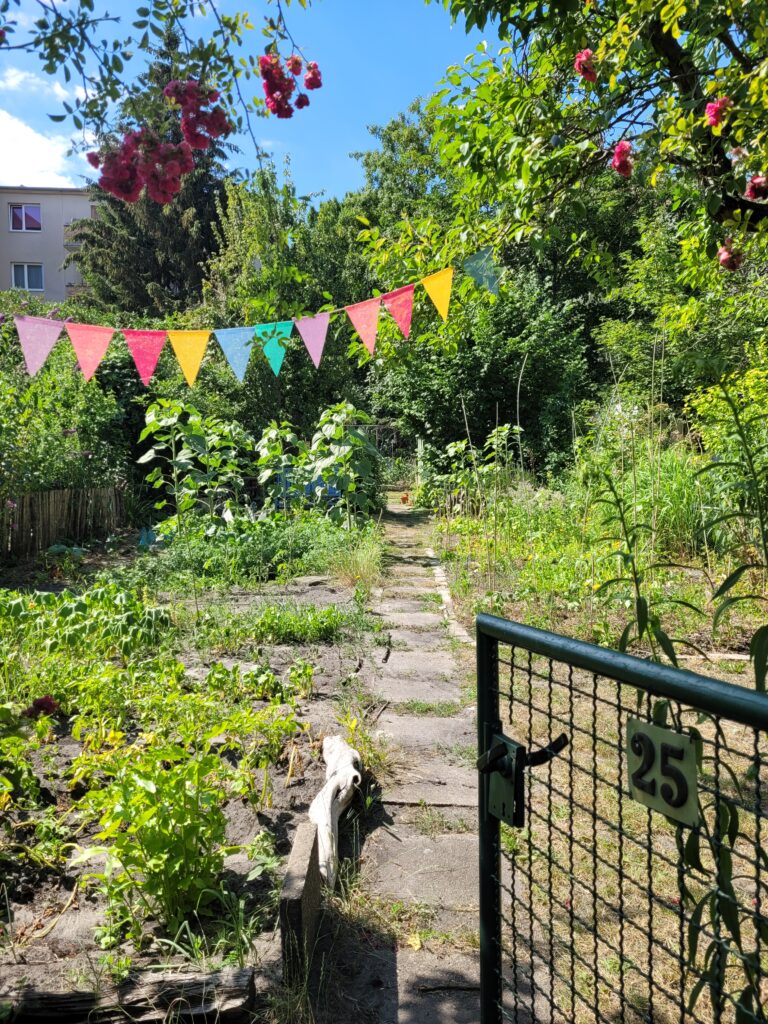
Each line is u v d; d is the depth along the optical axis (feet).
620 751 4.15
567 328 67.10
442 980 7.63
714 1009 3.83
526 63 15.76
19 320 14.11
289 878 7.99
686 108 12.89
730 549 22.81
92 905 8.43
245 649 18.92
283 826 10.14
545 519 30.55
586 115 15.19
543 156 14.75
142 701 13.19
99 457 38.78
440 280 14.06
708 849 9.72
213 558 27.61
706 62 15.15
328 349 53.31
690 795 3.74
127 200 9.25
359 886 9.26
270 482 40.73
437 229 18.35
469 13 13.29
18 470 31.60
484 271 14.12
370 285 58.65
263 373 51.26
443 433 53.42
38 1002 6.63
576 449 30.66
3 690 13.75
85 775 10.71
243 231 54.19
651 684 3.79
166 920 7.93
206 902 8.23
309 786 11.23
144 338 14.33
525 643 4.75
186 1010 6.68
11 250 114.11
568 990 7.34
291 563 29.45
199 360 14.52
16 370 36.19
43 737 11.05
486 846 5.33
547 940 8.13
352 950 8.09
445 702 15.35
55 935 7.84
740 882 9.05
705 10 12.53
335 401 54.75
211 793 8.48
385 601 24.88
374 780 11.95
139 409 43.04
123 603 16.88
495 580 25.49
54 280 115.24
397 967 7.85
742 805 3.56
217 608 22.07
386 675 17.17
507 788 5.02
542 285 63.21
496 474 32.32
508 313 53.31
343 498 35.37
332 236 57.36
